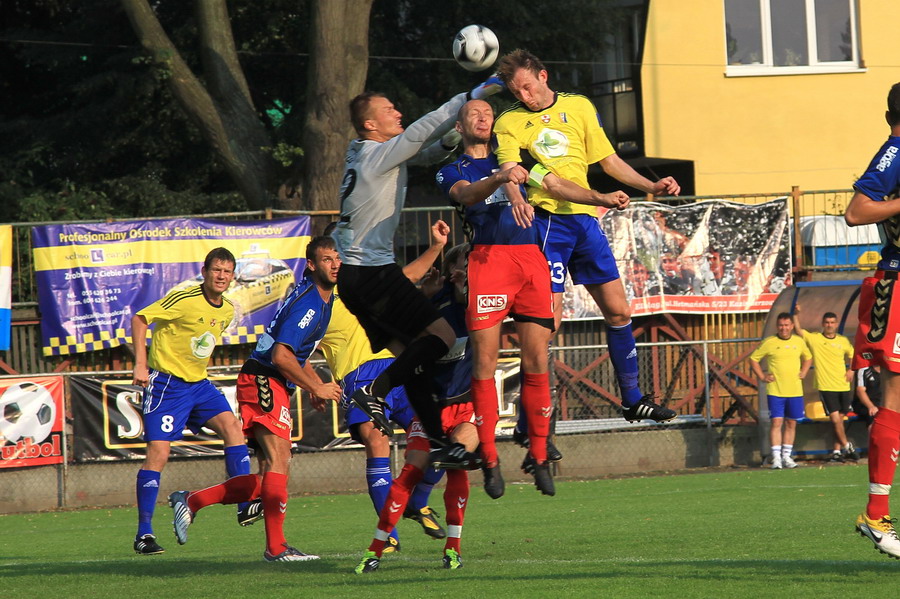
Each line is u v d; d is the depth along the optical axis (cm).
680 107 6975
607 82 7312
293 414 4734
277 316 2364
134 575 2245
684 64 6969
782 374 4909
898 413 1872
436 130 2080
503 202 1988
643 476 4909
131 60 6456
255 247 4959
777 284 5462
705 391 5172
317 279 2322
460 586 1875
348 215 2152
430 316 2153
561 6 7038
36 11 7700
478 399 2030
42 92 7731
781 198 5484
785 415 4934
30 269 4919
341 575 2106
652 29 6944
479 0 7031
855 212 1834
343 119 5781
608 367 5172
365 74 5872
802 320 5231
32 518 4206
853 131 7044
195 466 4700
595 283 2200
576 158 2055
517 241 2006
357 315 2195
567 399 5131
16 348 4859
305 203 5838
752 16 7019
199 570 2294
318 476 4784
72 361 4906
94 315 4853
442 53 7056
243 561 2483
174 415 2811
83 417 4569
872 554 2184
